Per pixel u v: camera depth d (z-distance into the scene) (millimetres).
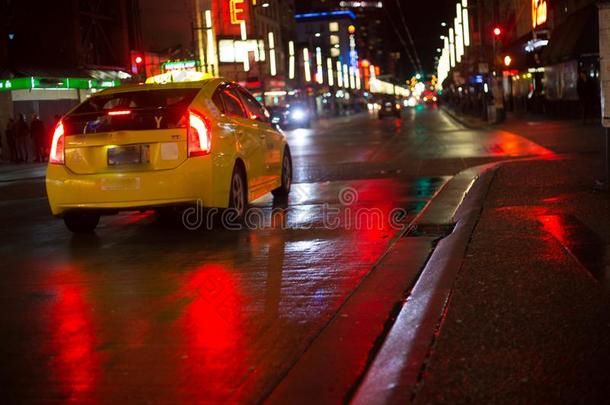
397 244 9023
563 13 44750
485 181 13273
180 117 9961
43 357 5457
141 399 4562
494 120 45344
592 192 11242
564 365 4367
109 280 7902
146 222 11953
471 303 5688
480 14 67438
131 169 9945
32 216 13844
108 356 5414
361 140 35906
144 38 56344
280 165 13453
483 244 7805
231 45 77812
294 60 105500
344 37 184375
